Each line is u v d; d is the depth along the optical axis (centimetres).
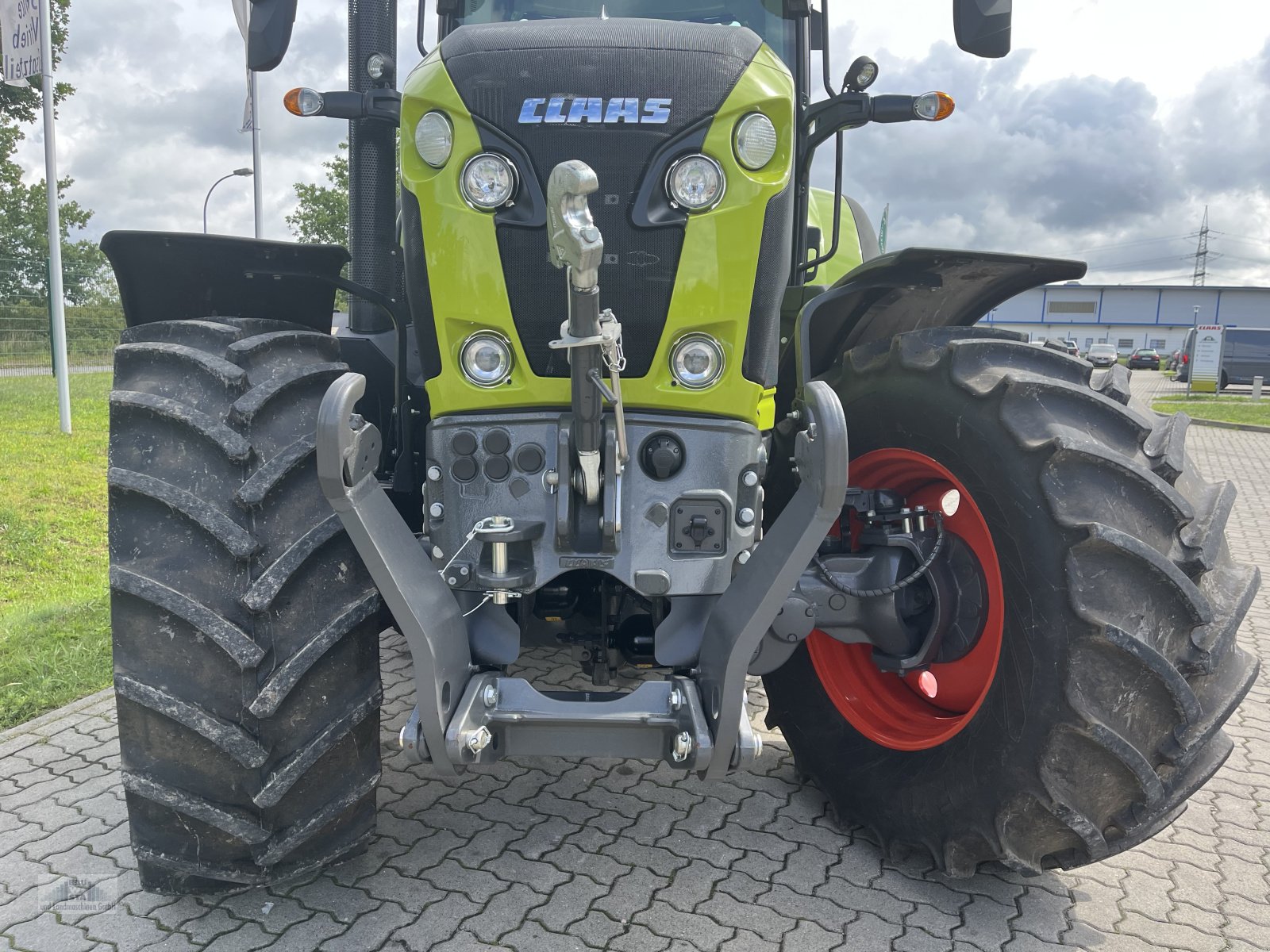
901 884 250
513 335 217
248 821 202
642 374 220
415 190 219
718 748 204
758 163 217
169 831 207
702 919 231
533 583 218
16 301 1823
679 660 225
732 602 208
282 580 198
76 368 1745
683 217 214
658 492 220
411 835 268
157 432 211
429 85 217
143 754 203
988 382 230
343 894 238
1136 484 215
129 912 231
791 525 198
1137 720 211
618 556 220
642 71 215
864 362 270
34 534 621
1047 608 212
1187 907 246
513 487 220
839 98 272
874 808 260
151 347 222
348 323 335
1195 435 1678
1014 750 219
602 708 211
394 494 281
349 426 187
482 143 213
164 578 199
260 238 237
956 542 251
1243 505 920
